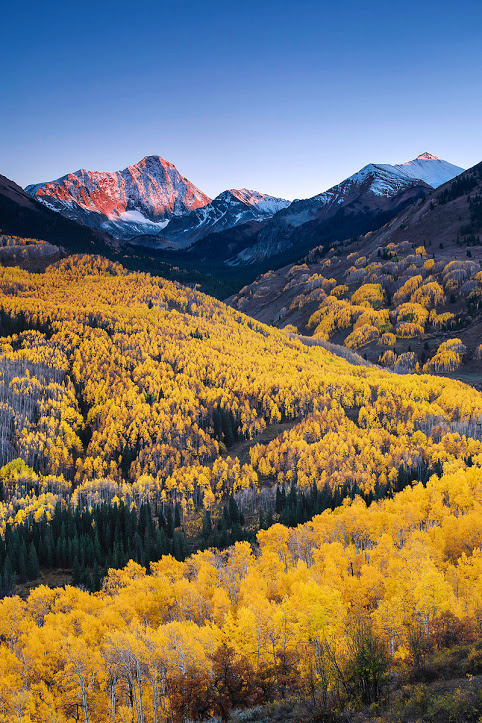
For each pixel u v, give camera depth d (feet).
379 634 193.77
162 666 217.97
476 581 245.65
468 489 410.11
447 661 145.79
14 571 413.39
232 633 221.87
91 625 267.80
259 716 160.25
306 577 281.13
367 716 130.62
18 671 239.30
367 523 361.51
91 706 225.56
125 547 472.03
